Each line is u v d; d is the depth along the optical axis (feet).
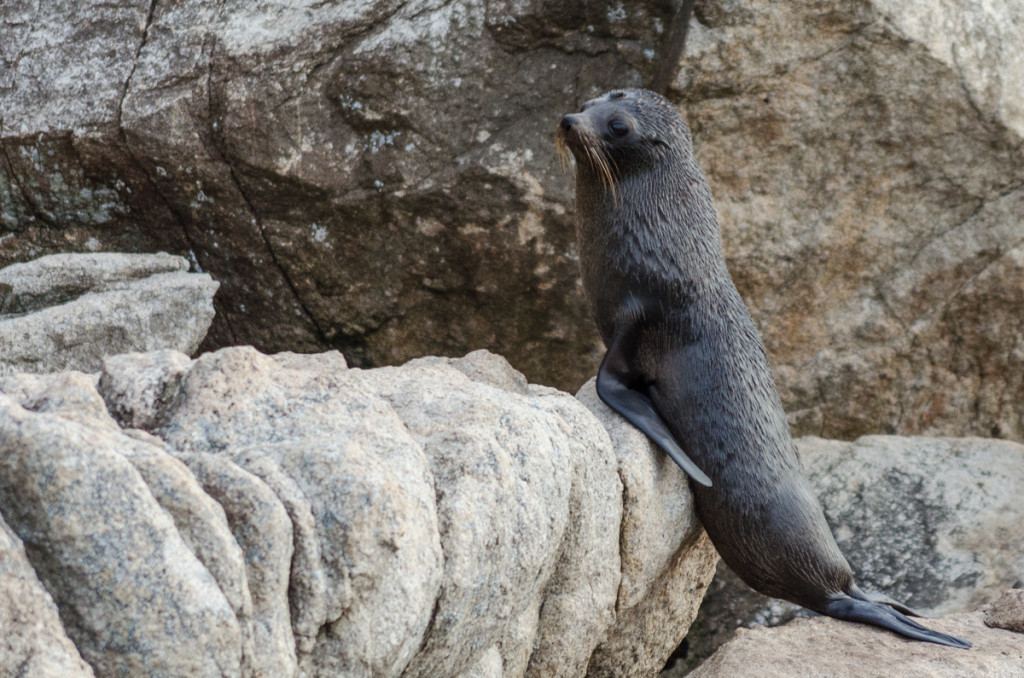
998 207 77.46
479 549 39.29
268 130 75.82
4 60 81.20
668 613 61.87
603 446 51.44
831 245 77.00
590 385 64.95
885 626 56.44
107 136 77.66
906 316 79.46
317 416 39.01
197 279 72.49
